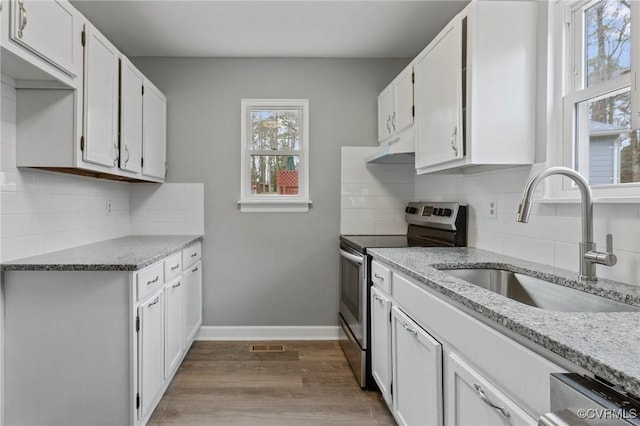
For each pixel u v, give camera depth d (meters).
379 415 1.99
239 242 3.09
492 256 1.86
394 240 2.66
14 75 1.61
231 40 2.77
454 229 2.26
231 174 3.08
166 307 2.11
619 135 1.37
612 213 1.31
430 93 2.05
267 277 3.11
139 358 1.73
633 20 1.10
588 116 1.51
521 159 1.68
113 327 1.68
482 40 1.65
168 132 3.05
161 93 2.89
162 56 3.03
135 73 2.38
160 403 2.08
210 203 3.07
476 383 1.03
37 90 1.73
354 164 3.13
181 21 2.49
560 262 1.54
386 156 2.66
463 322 1.11
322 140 3.13
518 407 0.86
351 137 3.13
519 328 0.83
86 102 1.80
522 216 1.24
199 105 3.07
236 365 2.58
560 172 1.25
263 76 3.09
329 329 3.12
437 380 1.28
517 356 0.86
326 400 2.13
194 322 2.81
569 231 1.50
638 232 1.22
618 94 1.37
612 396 0.62
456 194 2.42
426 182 2.92
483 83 1.66
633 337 0.74
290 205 3.10
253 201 3.05
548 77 1.61
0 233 1.66
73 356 1.67
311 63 3.11
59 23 1.60
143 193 3.04
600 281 1.29
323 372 2.48
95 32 1.88
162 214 3.05
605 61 1.44
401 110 2.57
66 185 2.15
